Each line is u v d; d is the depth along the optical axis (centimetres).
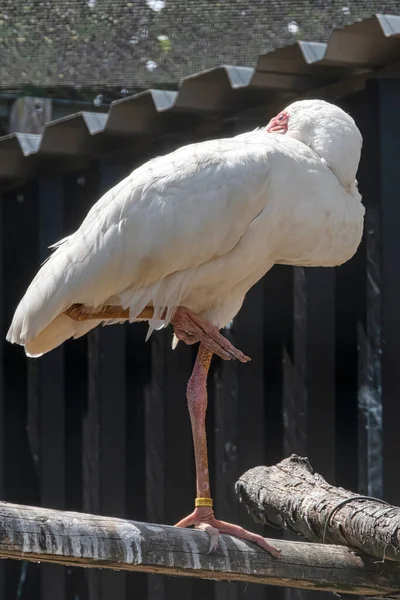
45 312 754
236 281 782
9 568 1320
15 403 1360
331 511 707
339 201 765
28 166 1295
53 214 1295
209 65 1121
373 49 958
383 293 974
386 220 975
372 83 989
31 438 1342
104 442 1212
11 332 769
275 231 757
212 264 762
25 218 1340
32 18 1145
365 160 1019
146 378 1223
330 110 785
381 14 939
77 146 1213
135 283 763
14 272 1367
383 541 659
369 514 679
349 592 682
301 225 757
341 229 770
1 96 1277
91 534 628
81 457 1282
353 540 684
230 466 1130
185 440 1172
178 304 773
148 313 797
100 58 1152
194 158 757
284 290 1106
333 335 1048
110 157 1225
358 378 1029
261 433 1104
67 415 1295
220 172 747
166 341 1179
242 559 659
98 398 1223
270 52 981
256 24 1077
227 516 1127
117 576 1208
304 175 754
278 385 1103
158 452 1186
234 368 1131
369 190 1009
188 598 1152
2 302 1370
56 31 1147
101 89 1191
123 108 1132
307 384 1061
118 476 1214
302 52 962
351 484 1028
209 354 776
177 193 747
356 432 1027
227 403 1136
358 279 1034
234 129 1115
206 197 744
